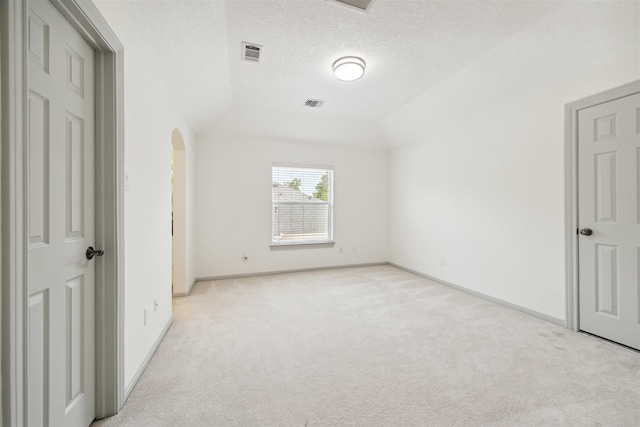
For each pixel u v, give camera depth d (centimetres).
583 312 234
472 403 148
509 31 222
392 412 142
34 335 98
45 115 103
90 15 116
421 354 200
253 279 418
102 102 138
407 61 265
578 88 234
